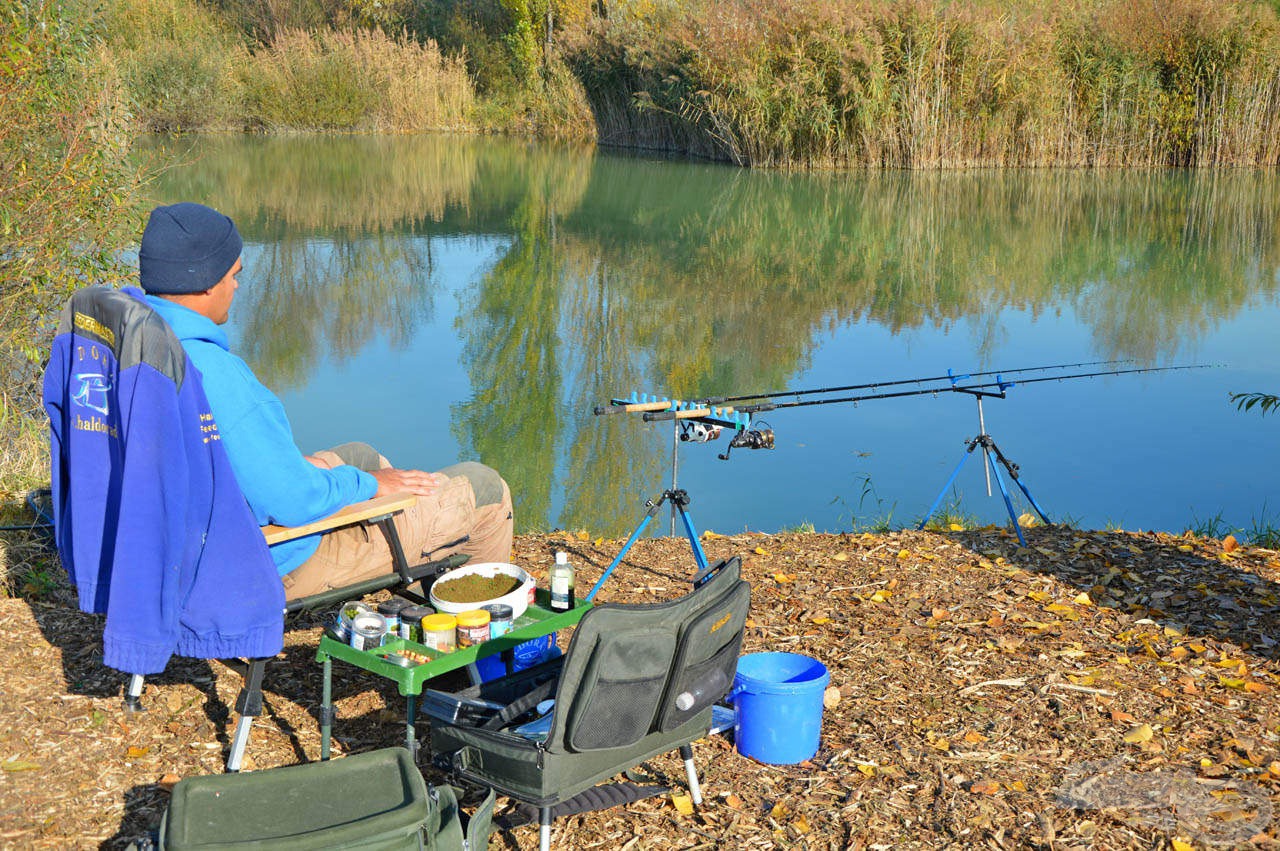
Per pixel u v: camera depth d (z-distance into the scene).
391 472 3.82
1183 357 10.52
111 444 3.22
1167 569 5.32
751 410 5.00
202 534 3.10
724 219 18.19
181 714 3.70
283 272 14.05
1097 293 13.31
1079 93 22.89
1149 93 22.59
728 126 23.50
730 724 3.59
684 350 10.73
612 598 5.04
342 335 11.29
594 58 29.72
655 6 28.81
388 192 21.23
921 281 14.00
